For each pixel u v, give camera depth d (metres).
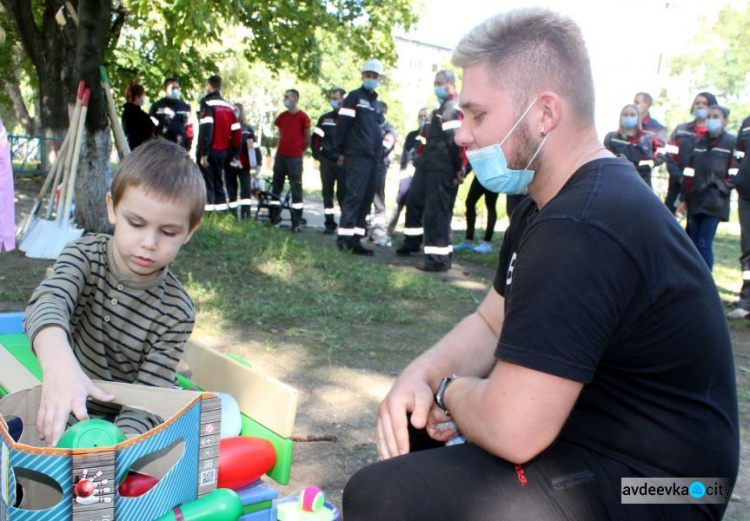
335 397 4.10
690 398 1.64
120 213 2.01
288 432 1.99
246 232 9.12
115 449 1.51
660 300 1.58
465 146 1.88
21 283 5.79
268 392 2.07
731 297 8.16
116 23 10.81
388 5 12.38
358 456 3.38
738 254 12.81
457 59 1.84
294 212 11.62
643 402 1.65
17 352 2.46
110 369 2.26
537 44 1.73
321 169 11.59
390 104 43.38
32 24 13.16
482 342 2.24
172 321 2.20
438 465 1.71
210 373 2.40
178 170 2.02
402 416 1.99
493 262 9.64
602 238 1.56
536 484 1.64
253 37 12.91
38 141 14.18
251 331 5.21
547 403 1.55
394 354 4.99
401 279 7.25
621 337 1.60
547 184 1.84
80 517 1.48
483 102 1.78
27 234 6.96
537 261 1.58
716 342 1.66
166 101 10.70
